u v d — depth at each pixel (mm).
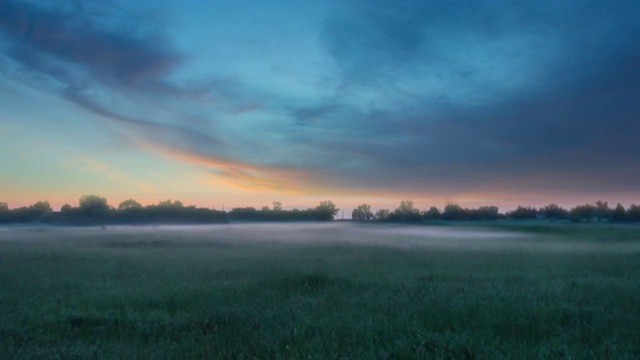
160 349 6492
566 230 37969
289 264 16328
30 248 23641
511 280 12531
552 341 6625
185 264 16359
